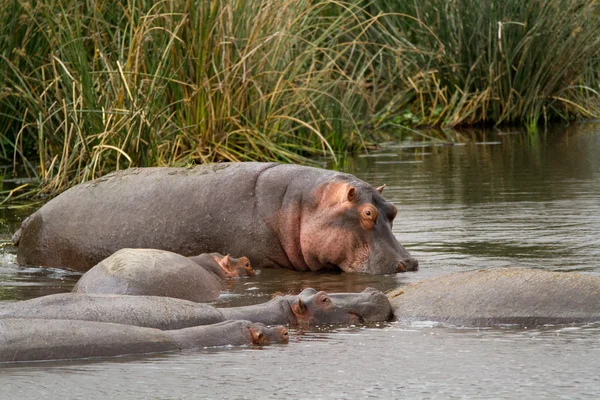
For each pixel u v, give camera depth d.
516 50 37.72
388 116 38.62
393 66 38.97
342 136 31.33
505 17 37.72
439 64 38.94
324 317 13.52
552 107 39.72
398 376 10.75
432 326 13.21
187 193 17.97
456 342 12.21
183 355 11.81
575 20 38.19
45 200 23.91
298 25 30.48
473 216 21.00
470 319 13.21
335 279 16.41
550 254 17.06
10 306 12.78
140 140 24.28
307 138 30.47
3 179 26.92
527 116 38.78
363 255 16.92
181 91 26.64
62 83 26.03
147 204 18.02
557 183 25.00
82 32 27.86
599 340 12.05
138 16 26.67
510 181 25.59
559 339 12.17
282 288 15.84
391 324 13.41
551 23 37.88
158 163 24.55
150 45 26.91
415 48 37.34
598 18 39.22
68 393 10.23
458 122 38.31
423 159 30.30
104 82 25.97
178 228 17.73
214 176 18.14
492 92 38.31
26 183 25.77
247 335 12.44
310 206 17.44
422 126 38.81
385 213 17.33
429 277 15.91
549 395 9.91
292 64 29.45
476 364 11.13
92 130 25.02
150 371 11.05
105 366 11.28
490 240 18.52
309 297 13.66
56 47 27.03
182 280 14.98
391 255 16.73
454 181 25.81
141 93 24.69
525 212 21.30
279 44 28.05
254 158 27.34
